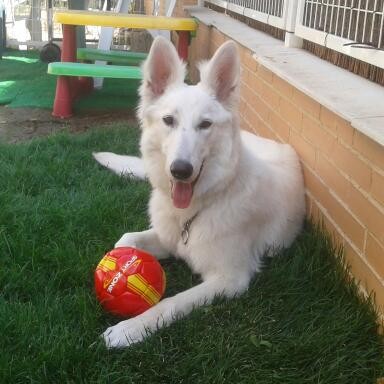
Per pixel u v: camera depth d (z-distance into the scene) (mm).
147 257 1278
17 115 2961
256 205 1457
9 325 1152
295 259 1435
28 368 1051
